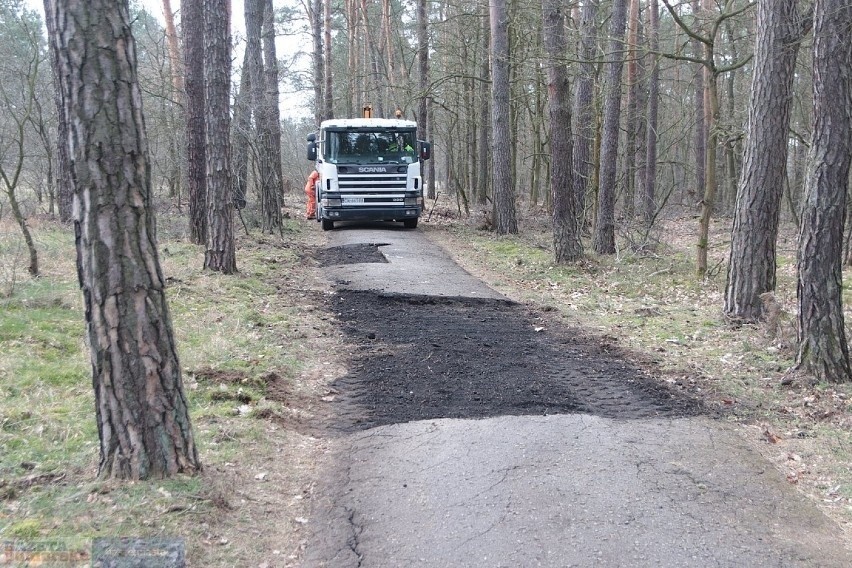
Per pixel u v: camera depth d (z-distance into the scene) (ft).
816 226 22.65
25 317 24.80
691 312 34.06
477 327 31.40
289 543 13.70
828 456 18.08
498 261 50.03
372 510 14.97
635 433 19.24
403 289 39.01
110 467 14.30
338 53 119.34
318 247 56.34
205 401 19.83
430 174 108.58
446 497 15.42
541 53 55.72
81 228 13.46
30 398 18.43
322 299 36.06
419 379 23.68
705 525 14.53
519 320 33.17
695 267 48.91
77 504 13.24
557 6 46.29
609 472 16.74
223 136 36.40
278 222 59.67
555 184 48.01
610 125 53.21
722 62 75.36
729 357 26.17
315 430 19.48
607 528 14.16
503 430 19.08
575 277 44.42
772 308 28.60
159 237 50.39
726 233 73.05
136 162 13.46
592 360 26.48
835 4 21.63
